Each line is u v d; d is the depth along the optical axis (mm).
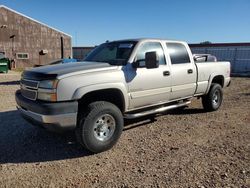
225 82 8000
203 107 7672
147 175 3789
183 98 6551
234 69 24844
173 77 5996
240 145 4941
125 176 3771
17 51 31750
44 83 4293
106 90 4750
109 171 3938
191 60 6668
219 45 25406
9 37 30953
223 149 4742
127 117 5195
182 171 3895
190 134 5598
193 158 4352
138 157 4422
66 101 4258
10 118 6762
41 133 5605
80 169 4016
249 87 14000
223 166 4051
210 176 3742
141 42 5516
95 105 4484
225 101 9555
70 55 36594
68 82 4262
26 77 4746
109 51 5770
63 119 4195
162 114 7289
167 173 3840
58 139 5270
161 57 5855
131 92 5121
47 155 4527
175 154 4527
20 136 5434
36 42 33188
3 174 3857
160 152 4621
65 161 4301
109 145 4680
